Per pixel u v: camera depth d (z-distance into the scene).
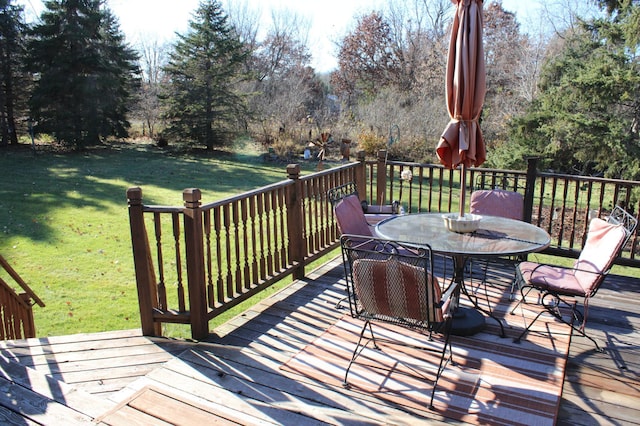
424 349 2.81
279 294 3.98
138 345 3.03
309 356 2.82
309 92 24.38
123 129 19.84
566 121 8.48
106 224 8.71
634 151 7.74
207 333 3.23
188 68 18.34
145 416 2.23
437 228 3.28
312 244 4.54
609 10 9.41
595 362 2.78
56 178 13.28
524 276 3.07
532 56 17.16
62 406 2.31
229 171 15.24
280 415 2.23
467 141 3.08
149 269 3.20
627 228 3.10
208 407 2.30
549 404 2.31
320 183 4.61
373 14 24.12
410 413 2.26
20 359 2.83
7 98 18.56
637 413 2.29
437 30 23.17
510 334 3.08
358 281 2.46
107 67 18.52
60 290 5.57
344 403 2.34
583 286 2.88
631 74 7.51
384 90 19.66
